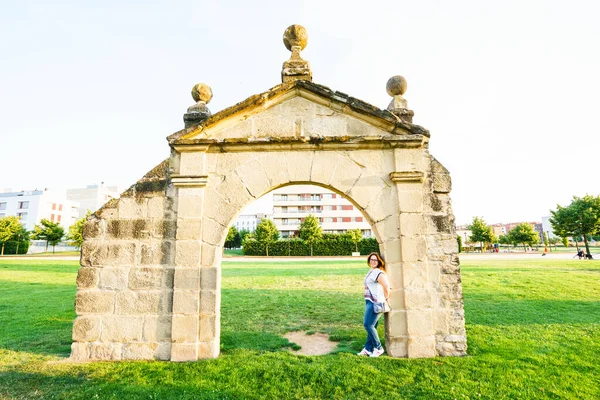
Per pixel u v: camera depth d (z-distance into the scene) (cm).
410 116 558
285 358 468
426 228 510
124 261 504
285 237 6494
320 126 542
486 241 4741
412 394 366
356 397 362
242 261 2928
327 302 895
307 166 525
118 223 513
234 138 518
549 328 601
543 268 1597
